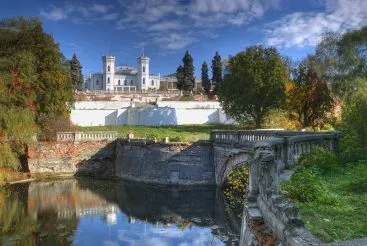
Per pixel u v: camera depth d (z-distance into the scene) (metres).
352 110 21.81
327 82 50.12
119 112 72.56
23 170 49.25
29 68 47.06
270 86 50.44
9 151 38.25
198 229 29.00
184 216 32.66
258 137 33.59
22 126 39.59
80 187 43.41
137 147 47.88
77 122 70.62
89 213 33.09
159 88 147.00
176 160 44.78
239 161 37.34
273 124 52.47
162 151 45.50
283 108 52.00
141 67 151.12
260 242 10.16
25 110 40.84
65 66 56.66
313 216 10.56
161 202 37.53
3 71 44.59
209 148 44.19
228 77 53.91
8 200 36.53
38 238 26.06
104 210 34.31
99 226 29.41
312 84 50.56
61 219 30.95
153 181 45.66
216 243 25.67
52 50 52.75
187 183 44.00
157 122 71.38
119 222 30.66
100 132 51.94
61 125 51.62
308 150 20.06
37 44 52.16
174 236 27.16
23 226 28.62
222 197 39.34
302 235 8.08
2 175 41.97
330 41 47.69
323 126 47.00
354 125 21.03
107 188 43.28
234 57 53.66
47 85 50.84
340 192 13.36
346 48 44.03
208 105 78.31
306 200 12.20
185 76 102.19
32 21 56.03
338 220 10.18
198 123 73.12
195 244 25.47
